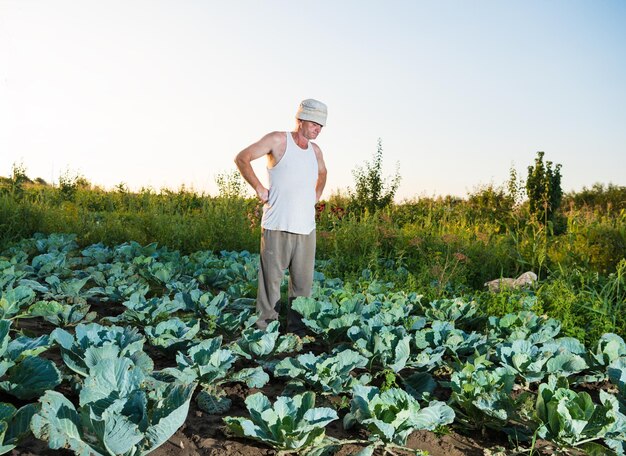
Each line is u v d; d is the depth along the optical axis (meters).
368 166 16.45
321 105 4.77
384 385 3.87
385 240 10.73
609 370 4.15
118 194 18.80
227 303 5.54
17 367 3.34
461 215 15.12
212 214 11.84
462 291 7.67
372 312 5.52
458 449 3.29
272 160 4.89
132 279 6.83
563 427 3.12
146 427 2.74
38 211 11.80
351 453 3.12
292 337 4.54
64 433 2.57
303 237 5.03
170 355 4.35
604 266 8.86
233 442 3.16
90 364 3.39
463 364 4.26
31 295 5.31
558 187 14.61
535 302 6.38
